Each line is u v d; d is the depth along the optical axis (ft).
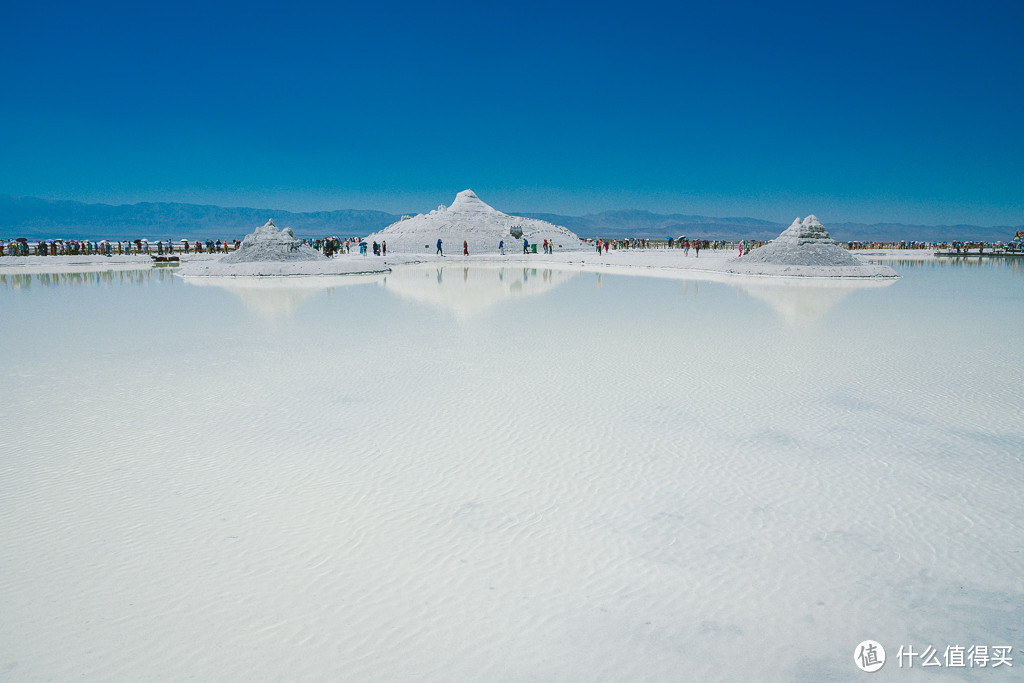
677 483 21.15
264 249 128.57
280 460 23.16
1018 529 17.95
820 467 22.43
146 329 53.26
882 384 33.96
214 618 14.08
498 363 39.50
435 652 13.09
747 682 12.32
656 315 62.03
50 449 24.25
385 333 50.98
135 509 19.13
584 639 13.55
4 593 14.88
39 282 105.19
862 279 112.06
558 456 23.56
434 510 19.21
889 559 16.49
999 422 27.30
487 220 275.59
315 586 15.29
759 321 57.57
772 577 15.75
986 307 68.33
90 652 12.98
